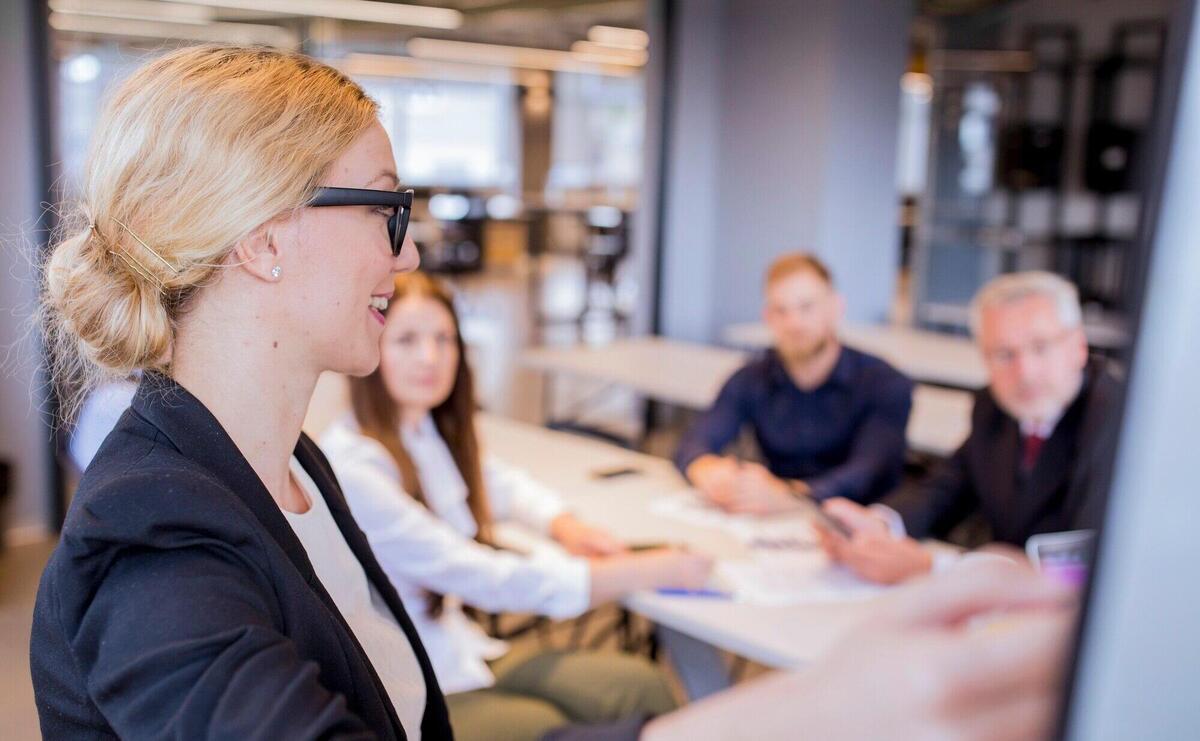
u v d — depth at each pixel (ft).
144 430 2.52
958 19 23.98
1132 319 0.71
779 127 20.34
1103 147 22.20
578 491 9.42
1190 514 0.70
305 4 29.14
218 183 2.51
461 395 7.27
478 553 6.67
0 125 13.83
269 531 2.57
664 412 20.67
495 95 54.65
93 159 2.66
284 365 2.77
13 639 11.36
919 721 0.76
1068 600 0.76
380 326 2.98
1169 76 0.69
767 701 0.83
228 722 1.90
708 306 22.02
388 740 2.62
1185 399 0.69
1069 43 23.03
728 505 8.82
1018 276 7.71
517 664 6.91
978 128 24.36
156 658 2.00
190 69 2.61
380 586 3.49
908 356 15.58
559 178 57.57
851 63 19.66
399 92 48.93
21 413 14.57
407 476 6.73
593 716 6.53
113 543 2.17
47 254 2.95
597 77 56.18
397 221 2.84
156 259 2.53
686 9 20.54
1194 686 0.72
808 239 20.08
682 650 7.55
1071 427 7.34
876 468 9.79
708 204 21.59
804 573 7.23
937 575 0.84
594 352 17.26
